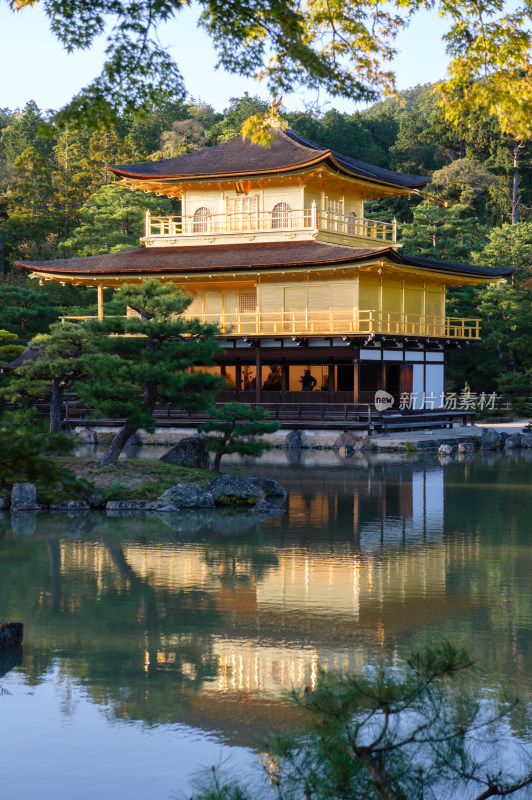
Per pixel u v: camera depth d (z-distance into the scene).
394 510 29.42
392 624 16.58
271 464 42.41
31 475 7.15
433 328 60.53
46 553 23.06
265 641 15.68
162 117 138.38
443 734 7.71
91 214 86.62
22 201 100.56
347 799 7.16
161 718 12.53
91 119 12.85
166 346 32.25
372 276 54.97
